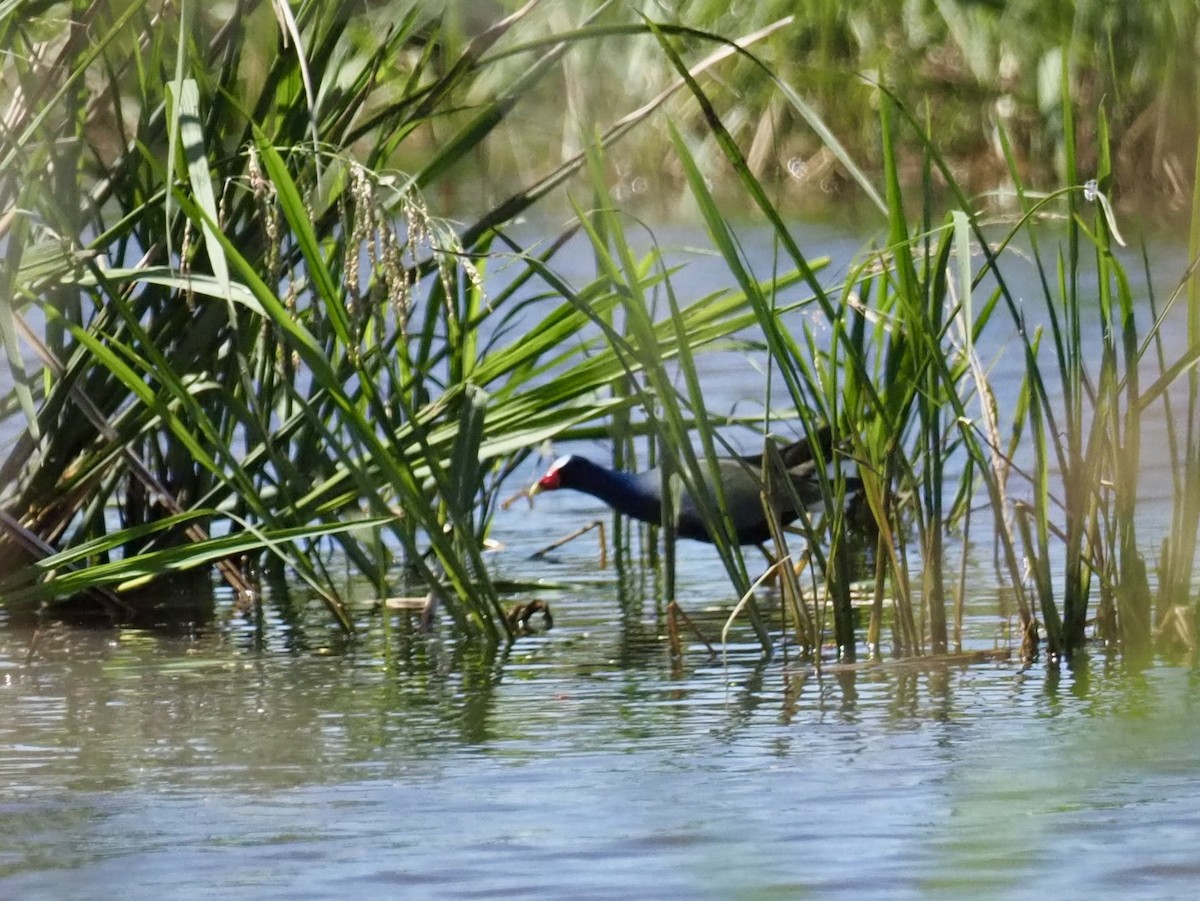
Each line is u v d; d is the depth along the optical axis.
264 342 10.31
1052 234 24.17
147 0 10.23
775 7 27.19
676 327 9.30
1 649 9.95
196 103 9.05
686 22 26.89
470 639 10.09
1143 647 9.51
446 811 6.88
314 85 9.83
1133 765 7.30
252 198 10.05
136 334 9.19
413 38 10.59
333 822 6.78
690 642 10.05
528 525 14.07
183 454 11.05
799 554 12.69
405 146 26.42
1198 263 9.09
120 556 11.04
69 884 6.17
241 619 10.73
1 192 9.39
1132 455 9.48
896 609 9.48
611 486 12.25
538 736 7.99
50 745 7.91
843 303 9.12
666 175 27.77
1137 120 25.42
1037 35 26.34
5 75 10.91
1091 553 9.52
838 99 27.45
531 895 6.00
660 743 7.82
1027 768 7.30
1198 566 11.19
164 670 9.41
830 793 7.03
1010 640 9.80
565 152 27.08
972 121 27.16
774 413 13.41
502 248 19.44
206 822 6.79
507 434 10.59
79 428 10.28
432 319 10.77
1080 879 6.06
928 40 27.50
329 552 12.61
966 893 5.95
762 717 8.27
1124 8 25.38
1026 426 15.60
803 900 5.91
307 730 8.15
